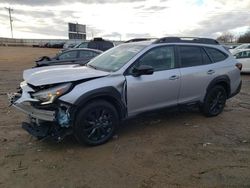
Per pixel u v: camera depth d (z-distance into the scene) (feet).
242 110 24.99
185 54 20.27
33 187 12.27
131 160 14.79
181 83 19.52
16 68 62.85
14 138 17.40
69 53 43.98
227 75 22.36
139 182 12.72
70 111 15.21
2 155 15.12
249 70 52.06
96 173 13.46
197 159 15.02
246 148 16.58
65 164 14.28
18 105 16.11
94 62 19.79
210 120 21.65
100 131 16.57
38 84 15.21
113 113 16.81
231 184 12.65
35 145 16.44
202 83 20.85
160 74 18.52
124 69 17.26
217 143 17.21
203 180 12.95
